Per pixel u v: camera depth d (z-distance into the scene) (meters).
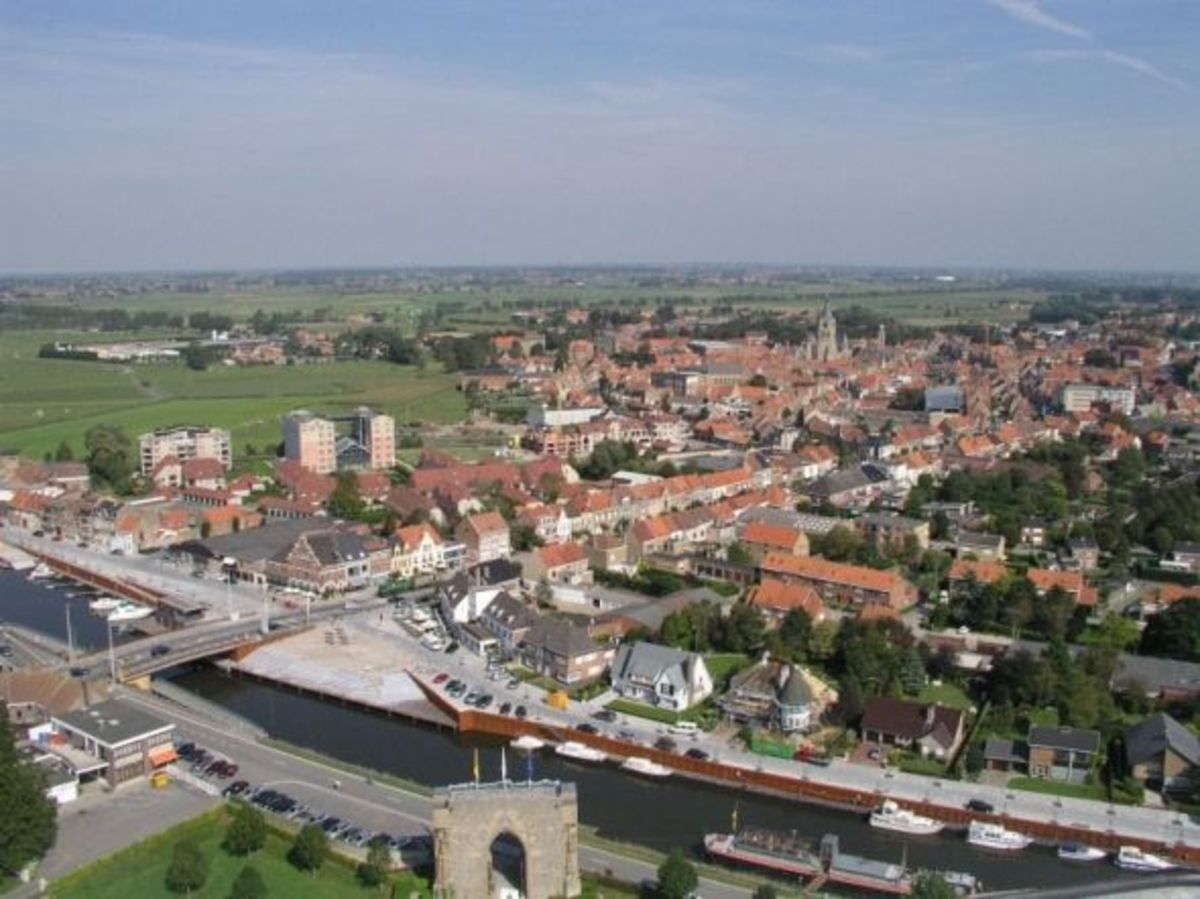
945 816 174.38
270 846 160.75
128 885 150.00
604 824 176.62
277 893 148.12
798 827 175.75
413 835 164.38
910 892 148.75
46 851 157.75
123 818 168.38
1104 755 192.38
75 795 175.75
